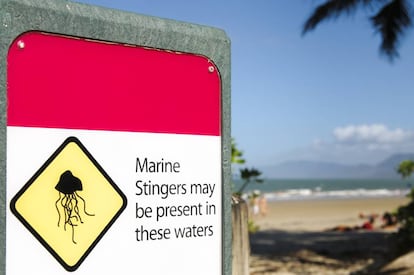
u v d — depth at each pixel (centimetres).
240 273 230
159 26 202
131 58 195
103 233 186
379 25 1683
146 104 197
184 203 205
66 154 180
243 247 233
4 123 169
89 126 184
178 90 206
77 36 183
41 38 177
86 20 185
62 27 180
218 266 214
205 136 212
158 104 200
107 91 189
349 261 1285
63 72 180
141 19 198
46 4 178
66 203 180
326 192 10225
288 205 5691
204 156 211
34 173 174
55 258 177
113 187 188
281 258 1348
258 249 1578
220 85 218
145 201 196
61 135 179
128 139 192
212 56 215
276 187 13262
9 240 169
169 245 201
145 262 195
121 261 190
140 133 195
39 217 175
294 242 1806
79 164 182
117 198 189
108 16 190
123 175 191
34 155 174
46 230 176
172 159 202
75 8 184
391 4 1636
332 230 2459
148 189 196
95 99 186
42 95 176
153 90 199
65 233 179
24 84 173
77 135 182
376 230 2342
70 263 180
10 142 170
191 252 206
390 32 1670
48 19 178
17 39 173
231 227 219
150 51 199
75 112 182
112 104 189
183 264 204
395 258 1087
